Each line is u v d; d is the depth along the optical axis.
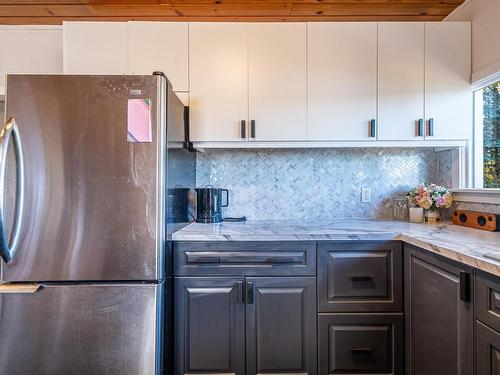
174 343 1.62
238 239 1.62
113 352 1.43
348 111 1.93
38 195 1.40
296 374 1.63
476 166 1.96
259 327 1.63
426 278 1.39
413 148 2.28
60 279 1.42
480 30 1.87
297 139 1.93
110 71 1.91
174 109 1.66
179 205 1.78
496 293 0.97
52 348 1.41
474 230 1.68
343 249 1.63
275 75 1.93
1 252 1.35
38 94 1.40
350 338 1.62
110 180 1.42
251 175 2.27
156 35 1.92
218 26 1.93
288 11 2.11
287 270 1.63
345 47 1.93
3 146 1.32
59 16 2.15
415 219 2.05
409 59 1.94
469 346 1.09
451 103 1.94
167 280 1.55
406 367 1.58
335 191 2.28
